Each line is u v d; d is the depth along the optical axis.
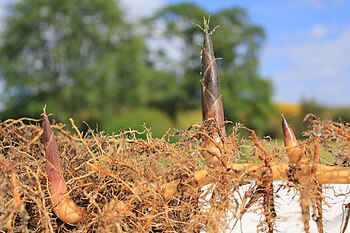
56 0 11.87
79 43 11.98
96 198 0.71
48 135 0.68
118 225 0.64
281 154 0.69
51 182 0.68
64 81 12.08
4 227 0.63
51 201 0.68
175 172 0.69
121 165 0.71
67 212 0.68
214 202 0.66
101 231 0.65
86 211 0.69
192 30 13.27
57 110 11.78
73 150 0.77
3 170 0.65
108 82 12.23
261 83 13.52
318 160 0.68
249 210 0.68
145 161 0.73
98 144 0.74
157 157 0.72
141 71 12.83
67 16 12.02
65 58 11.88
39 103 11.82
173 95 13.27
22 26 11.86
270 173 0.67
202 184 0.69
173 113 13.34
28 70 11.94
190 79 13.32
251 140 0.72
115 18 12.47
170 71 13.42
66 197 0.68
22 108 12.01
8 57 12.02
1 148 0.75
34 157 0.76
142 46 12.95
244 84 13.30
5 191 0.63
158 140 0.77
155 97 13.16
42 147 0.77
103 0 12.15
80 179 0.73
